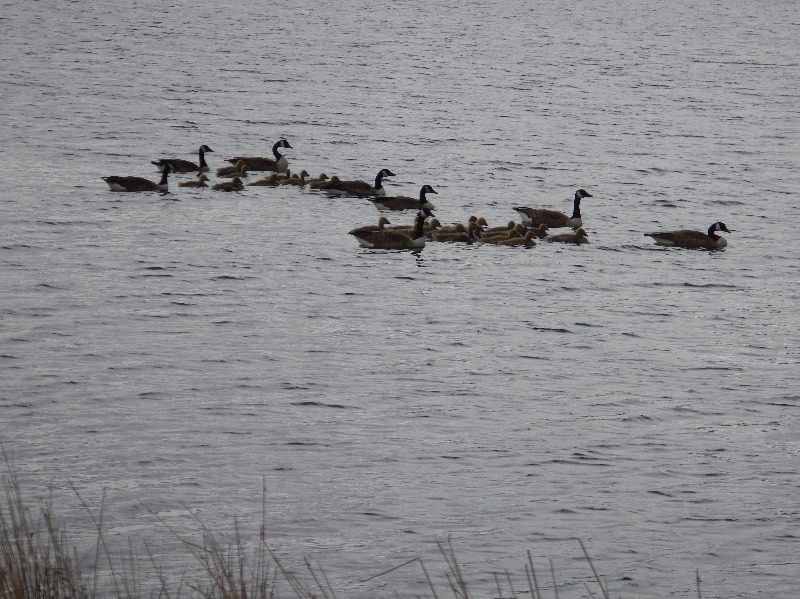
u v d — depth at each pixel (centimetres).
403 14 17088
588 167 6994
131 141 7112
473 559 2272
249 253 4634
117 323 3694
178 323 3725
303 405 3070
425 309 4003
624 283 4462
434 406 3100
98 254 4497
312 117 8456
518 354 3569
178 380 3216
